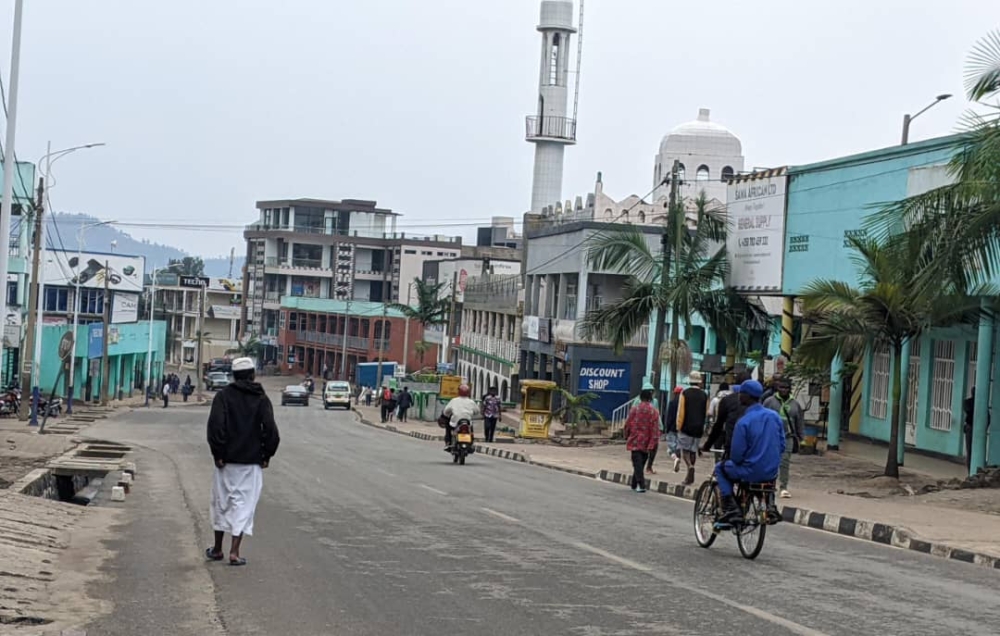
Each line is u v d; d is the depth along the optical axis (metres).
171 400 84.69
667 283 33.59
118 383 79.44
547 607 9.68
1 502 16.09
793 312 31.33
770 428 12.95
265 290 126.00
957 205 19.14
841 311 23.14
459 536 14.40
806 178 30.05
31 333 44.50
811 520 17.69
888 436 28.34
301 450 34.16
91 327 69.75
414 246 123.69
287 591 10.37
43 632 8.42
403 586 10.67
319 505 18.02
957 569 12.97
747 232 32.44
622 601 10.02
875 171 27.17
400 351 110.75
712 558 12.96
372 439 43.94
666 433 26.56
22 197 64.38
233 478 11.83
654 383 34.34
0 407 48.53
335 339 115.00
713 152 65.12
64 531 14.27
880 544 15.45
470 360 82.38
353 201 128.00
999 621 9.53
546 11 78.62
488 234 115.31
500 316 73.44
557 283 59.88
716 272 33.16
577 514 17.58
